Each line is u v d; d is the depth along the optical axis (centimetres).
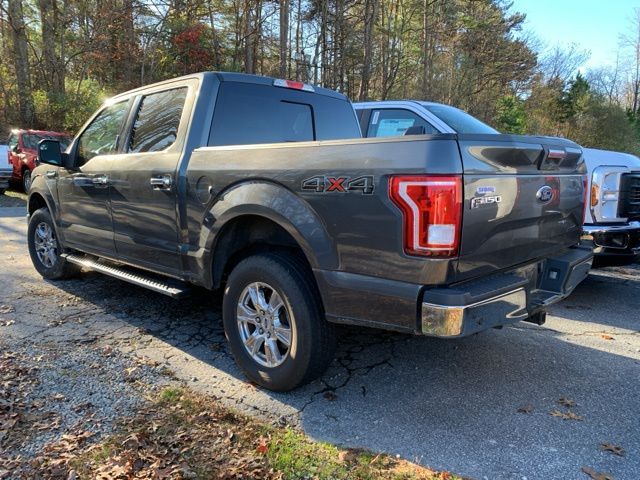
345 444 256
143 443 250
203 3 2633
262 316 309
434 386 321
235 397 302
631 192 491
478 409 293
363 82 2542
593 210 484
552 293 311
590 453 251
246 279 311
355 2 2758
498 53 3497
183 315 441
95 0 2386
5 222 952
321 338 288
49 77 2145
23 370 324
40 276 559
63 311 446
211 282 339
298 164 277
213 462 237
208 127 357
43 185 520
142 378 321
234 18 2767
